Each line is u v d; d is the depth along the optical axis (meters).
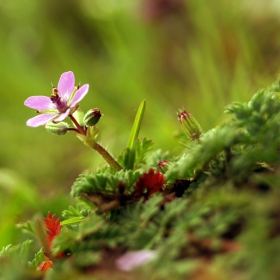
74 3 0.66
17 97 0.61
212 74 0.47
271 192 0.26
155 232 0.26
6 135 0.58
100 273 0.26
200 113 0.46
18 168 0.55
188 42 0.57
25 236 0.33
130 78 0.55
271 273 0.25
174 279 0.25
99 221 0.26
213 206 0.26
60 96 0.28
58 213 0.34
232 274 0.25
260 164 0.27
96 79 0.60
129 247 0.26
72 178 0.49
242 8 0.53
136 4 0.61
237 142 0.26
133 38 0.61
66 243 0.26
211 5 0.54
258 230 0.25
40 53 0.67
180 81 0.55
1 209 0.42
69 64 0.63
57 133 0.28
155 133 0.44
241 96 0.43
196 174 0.27
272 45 0.50
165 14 0.59
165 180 0.27
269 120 0.26
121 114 0.54
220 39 0.51
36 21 0.68
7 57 0.65
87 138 0.29
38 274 0.26
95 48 0.65
